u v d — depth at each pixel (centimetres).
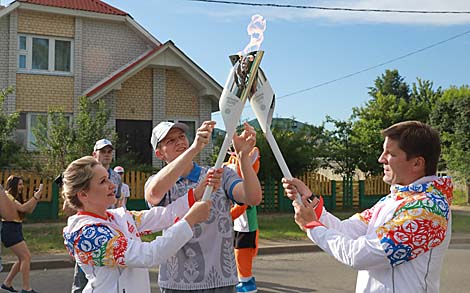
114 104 1711
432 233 233
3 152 1407
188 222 271
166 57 1742
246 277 622
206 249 325
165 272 333
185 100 1834
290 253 1045
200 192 322
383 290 244
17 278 806
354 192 1777
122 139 1738
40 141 1418
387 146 259
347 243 247
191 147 310
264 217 1490
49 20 1722
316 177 1705
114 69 1819
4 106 1655
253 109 307
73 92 1748
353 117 2250
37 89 1703
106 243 263
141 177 1481
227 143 297
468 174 2027
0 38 1662
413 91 4741
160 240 265
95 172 278
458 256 1021
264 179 1609
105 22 1805
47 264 880
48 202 1373
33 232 1163
